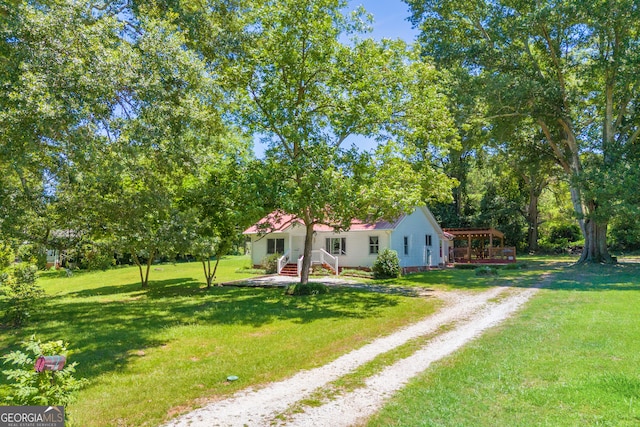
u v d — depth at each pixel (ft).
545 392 19.06
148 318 42.22
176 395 20.49
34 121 29.50
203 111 42.27
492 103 90.99
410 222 98.78
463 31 102.47
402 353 27.61
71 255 50.65
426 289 61.57
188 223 55.77
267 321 39.14
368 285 68.13
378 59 55.26
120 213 43.96
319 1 54.13
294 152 54.49
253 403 19.44
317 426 16.76
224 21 57.67
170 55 35.94
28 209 42.24
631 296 48.29
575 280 68.74
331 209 54.19
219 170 58.54
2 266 46.91
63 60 30.19
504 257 122.42
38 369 12.71
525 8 91.76
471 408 17.81
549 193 196.65
